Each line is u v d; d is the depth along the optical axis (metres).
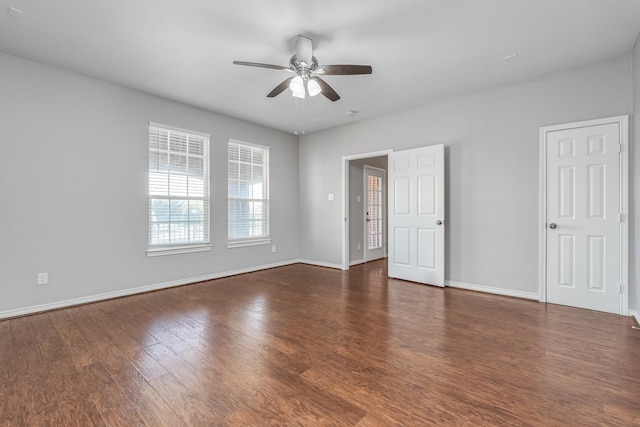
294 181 6.01
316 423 1.51
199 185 4.48
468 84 3.66
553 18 2.41
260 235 5.39
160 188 4.05
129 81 3.55
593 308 3.17
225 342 2.43
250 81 3.55
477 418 1.54
